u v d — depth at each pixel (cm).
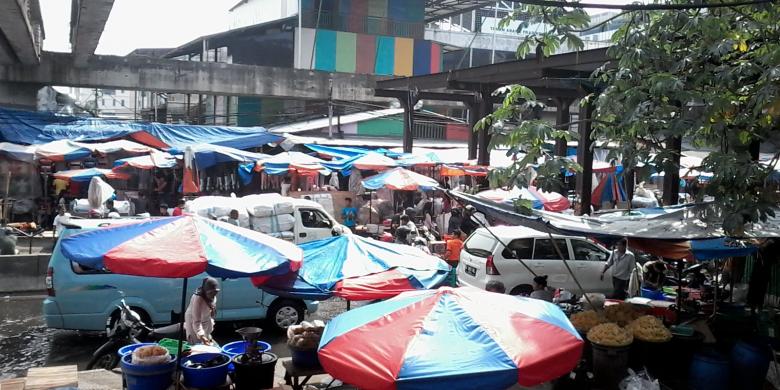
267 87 3192
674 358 835
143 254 580
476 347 462
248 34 3688
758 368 809
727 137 755
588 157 1513
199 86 3095
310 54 3491
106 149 2131
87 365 907
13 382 667
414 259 788
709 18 805
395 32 3734
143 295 1020
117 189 2311
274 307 1116
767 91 700
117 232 621
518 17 901
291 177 2381
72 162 2273
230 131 2583
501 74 1819
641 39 855
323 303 1398
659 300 1099
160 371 668
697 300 1113
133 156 2270
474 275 1315
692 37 872
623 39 887
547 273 1284
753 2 621
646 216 896
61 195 2181
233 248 632
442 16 4100
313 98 3262
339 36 3531
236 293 1085
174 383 682
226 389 696
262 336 1095
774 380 851
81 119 2512
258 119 3722
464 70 1945
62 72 2888
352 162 2241
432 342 463
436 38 3931
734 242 834
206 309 847
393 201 2330
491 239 1303
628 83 852
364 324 494
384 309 520
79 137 2389
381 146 2755
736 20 862
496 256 1274
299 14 3400
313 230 1565
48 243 1772
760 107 707
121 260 572
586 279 1299
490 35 4009
